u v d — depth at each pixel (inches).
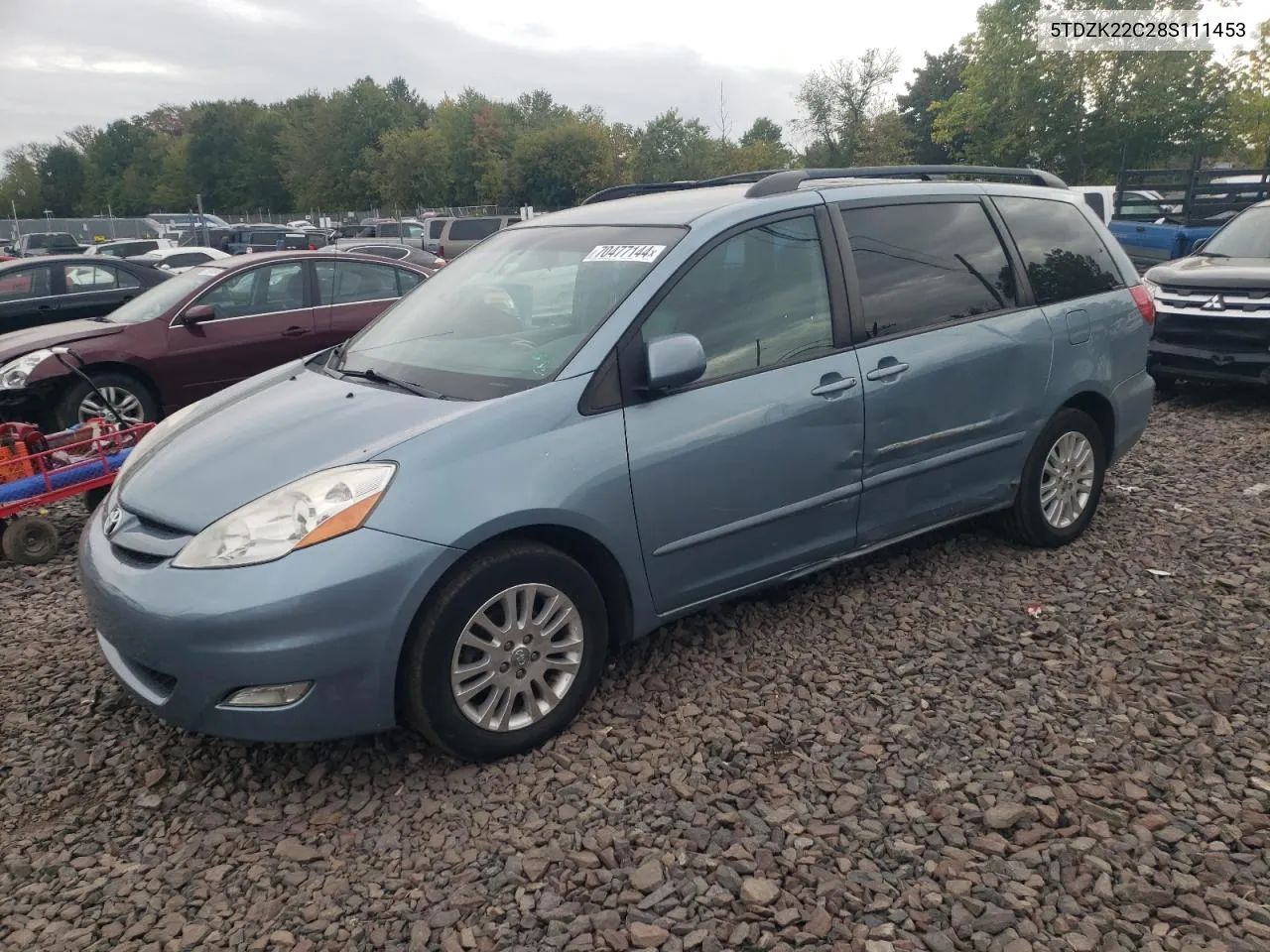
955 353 167.9
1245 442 273.3
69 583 210.2
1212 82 1296.8
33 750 138.6
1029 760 124.5
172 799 125.7
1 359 305.0
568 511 127.5
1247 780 118.3
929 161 2706.7
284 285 348.8
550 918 100.8
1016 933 96.0
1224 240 362.9
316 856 113.3
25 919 105.0
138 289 458.3
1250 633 155.3
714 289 146.0
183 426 150.9
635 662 153.6
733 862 107.7
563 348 137.2
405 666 121.3
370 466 119.9
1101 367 191.5
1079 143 1366.9
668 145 2468.0
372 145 3302.2
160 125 5044.3
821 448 152.5
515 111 3801.7
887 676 146.6
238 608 112.7
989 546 195.3
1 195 5059.1
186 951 99.3
